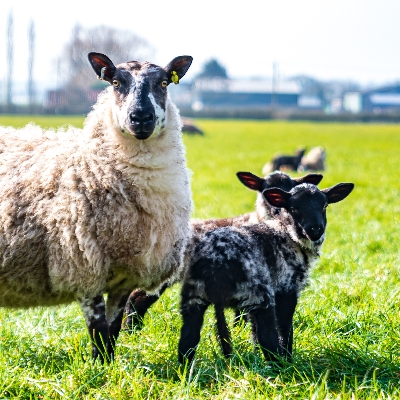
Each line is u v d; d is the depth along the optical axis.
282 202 7.32
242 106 170.62
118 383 5.98
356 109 184.88
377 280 9.57
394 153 44.09
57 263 6.71
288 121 109.50
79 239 6.59
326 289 9.08
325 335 7.23
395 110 176.62
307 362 6.58
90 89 116.31
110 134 6.99
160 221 6.88
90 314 6.75
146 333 7.50
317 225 7.09
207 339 7.09
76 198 6.70
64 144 7.25
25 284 6.95
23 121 73.00
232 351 6.67
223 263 6.59
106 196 6.73
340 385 6.04
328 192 7.88
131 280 7.03
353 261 10.96
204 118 113.50
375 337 7.12
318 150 31.61
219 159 37.31
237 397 5.57
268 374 6.19
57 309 8.27
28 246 6.78
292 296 7.26
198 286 6.64
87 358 6.55
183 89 187.50
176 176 7.05
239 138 59.41
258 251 6.89
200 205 18.09
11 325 7.87
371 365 6.36
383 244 12.65
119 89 7.08
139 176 6.83
